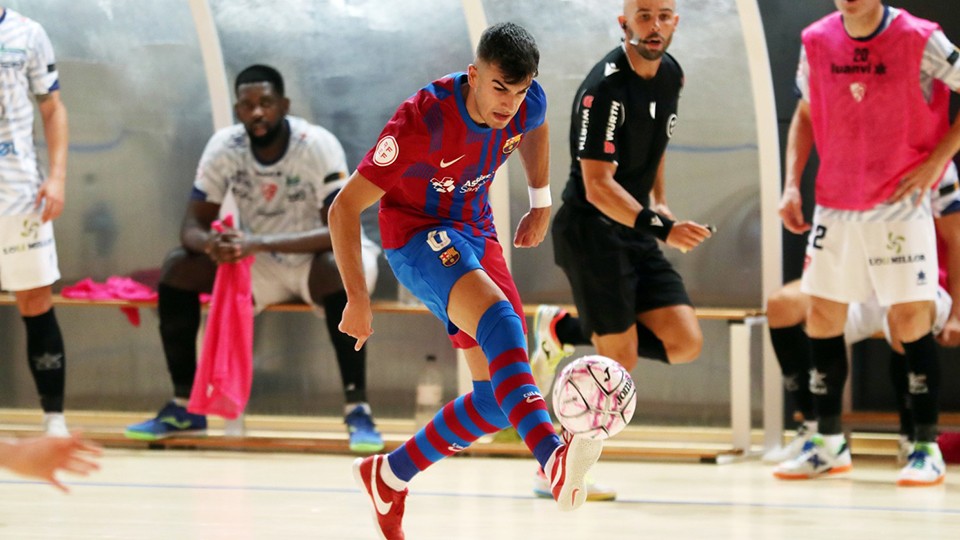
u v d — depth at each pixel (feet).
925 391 43.88
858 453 52.34
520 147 31.42
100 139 57.00
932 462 43.57
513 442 50.83
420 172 28.43
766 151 52.34
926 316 44.19
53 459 16.06
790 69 54.49
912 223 43.65
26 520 33.58
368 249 53.88
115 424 57.26
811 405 49.47
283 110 52.47
